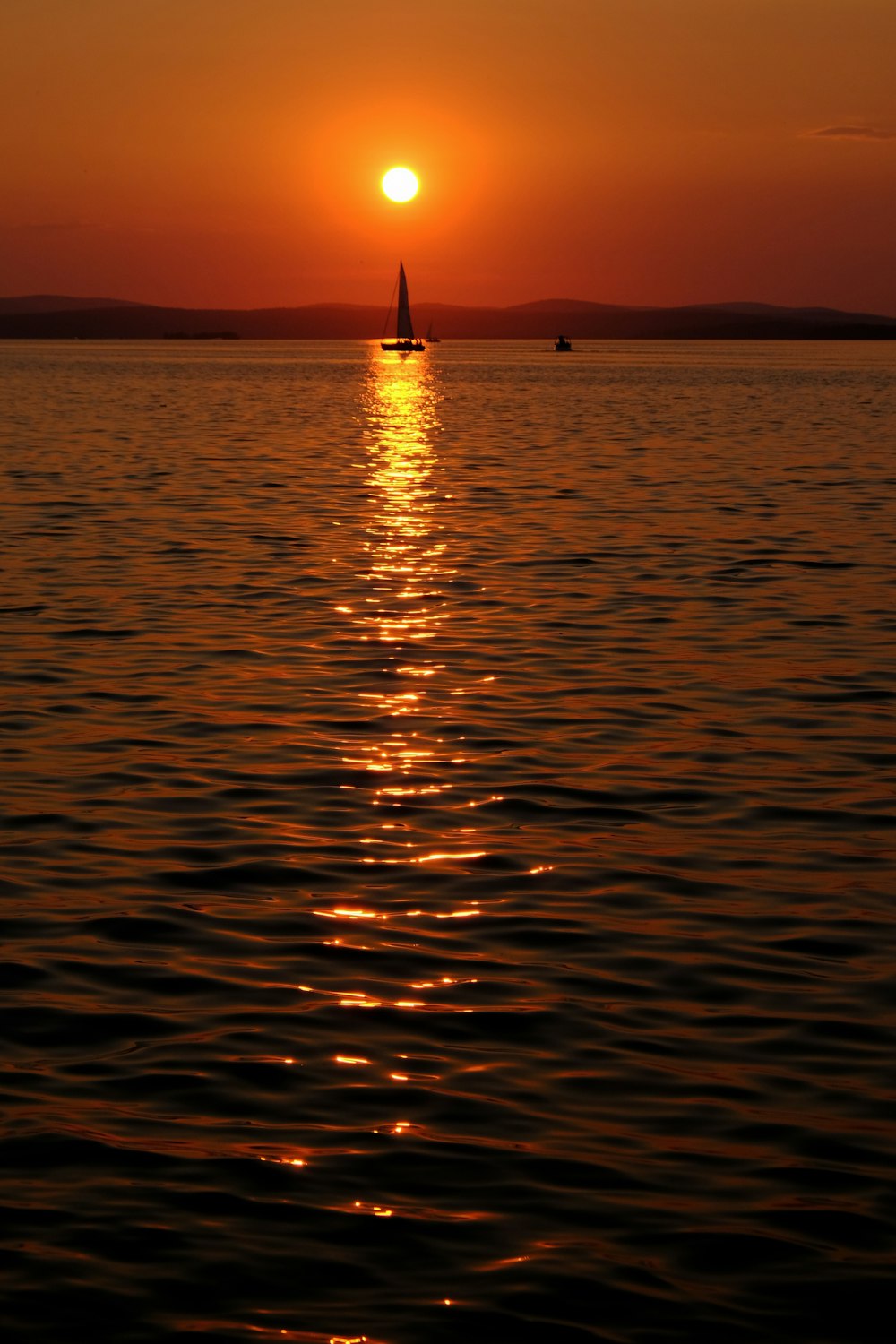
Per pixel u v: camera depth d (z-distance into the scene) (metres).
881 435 73.38
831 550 34.53
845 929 12.88
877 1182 8.87
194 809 16.11
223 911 13.20
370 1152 9.16
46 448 63.47
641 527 38.66
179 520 39.72
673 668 22.84
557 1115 9.64
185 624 25.97
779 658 23.56
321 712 20.20
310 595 28.78
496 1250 8.20
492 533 37.59
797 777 17.42
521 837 15.30
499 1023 10.98
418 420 89.50
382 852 14.80
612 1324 7.62
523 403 111.69
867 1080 10.12
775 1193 8.75
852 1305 7.76
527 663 23.16
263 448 65.50
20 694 21.14
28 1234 8.31
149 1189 8.75
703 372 190.38
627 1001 11.40
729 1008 11.27
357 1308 7.73
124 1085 10.01
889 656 23.67
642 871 14.31
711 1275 8.00
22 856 14.62
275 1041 10.67
